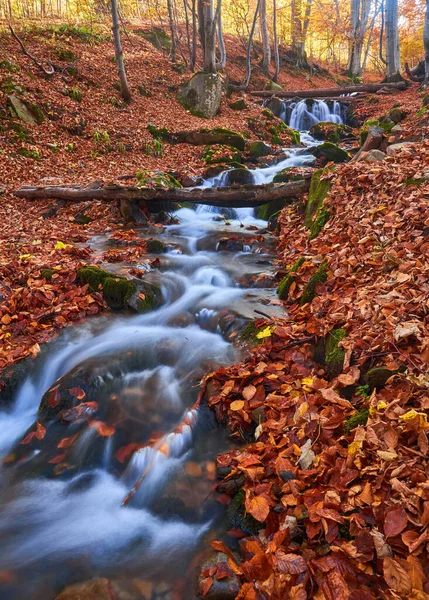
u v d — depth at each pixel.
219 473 2.97
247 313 4.72
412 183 5.25
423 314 3.21
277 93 21.16
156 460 3.15
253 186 7.71
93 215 8.69
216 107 16.94
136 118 14.56
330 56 36.41
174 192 8.06
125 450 3.33
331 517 2.23
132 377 4.00
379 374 2.96
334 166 7.07
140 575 2.43
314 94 21.44
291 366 3.66
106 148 12.66
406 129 9.84
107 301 5.28
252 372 3.61
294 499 2.47
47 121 12.52
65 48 16.03
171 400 3.69
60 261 6.04
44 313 4.87
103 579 2.42
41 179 10.38
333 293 4.28
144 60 18.20
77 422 3.59
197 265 6.32
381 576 1.98
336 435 2.81
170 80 17.70
